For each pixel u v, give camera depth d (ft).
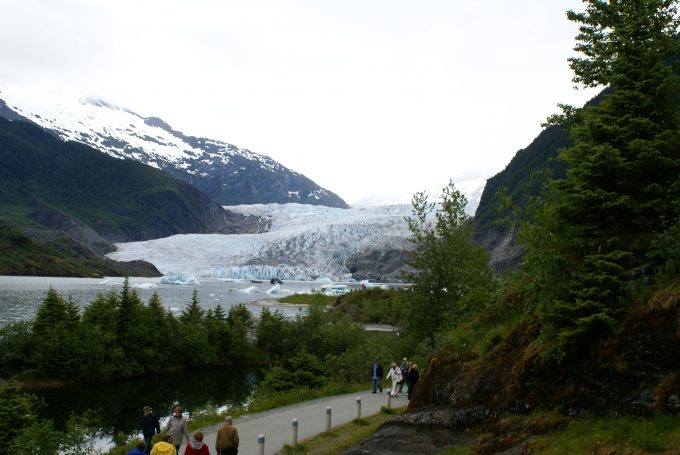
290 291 610.24
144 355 180.14
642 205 40.86
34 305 324.60
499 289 61.87
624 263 40.96
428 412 50.72
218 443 45.39
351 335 188.03
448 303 108.37
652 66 43.88
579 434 35.88
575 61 48.39
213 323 207.10
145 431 59.57
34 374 160.04
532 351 43.32
